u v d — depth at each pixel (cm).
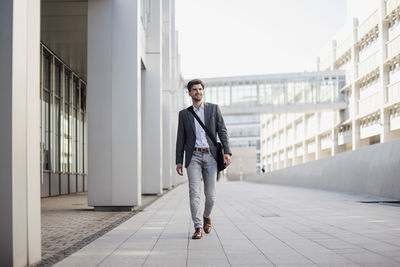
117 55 1012
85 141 2378
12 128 379
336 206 1084
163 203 1273
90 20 1019
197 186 577
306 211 963
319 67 6134
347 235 588
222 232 633
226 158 581
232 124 11325
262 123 8975
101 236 605
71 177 2052
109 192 1004
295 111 5009
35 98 430
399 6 3744
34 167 427
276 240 554
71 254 474
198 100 588
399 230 630
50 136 1720
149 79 1794
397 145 1280
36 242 430
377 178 1433
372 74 4353
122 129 1006
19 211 390
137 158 1006
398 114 3803
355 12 4756
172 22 3325
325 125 5500
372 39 4394
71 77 2048
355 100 4688
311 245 512
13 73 382
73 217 883
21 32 400
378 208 1005
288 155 7100
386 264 404
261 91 5050
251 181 4984
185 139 591
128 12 1017
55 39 1531
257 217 846
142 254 469
